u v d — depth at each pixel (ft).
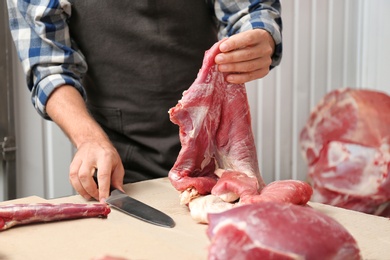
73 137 5.08
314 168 7.76
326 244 2.99
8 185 6.91
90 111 6.07
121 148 5.94
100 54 5.79
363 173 7.12
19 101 6.93
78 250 3.57
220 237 3.01
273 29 5.29
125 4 5.67
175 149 5.93
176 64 5.88
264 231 3.00
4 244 3.67
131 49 5.77
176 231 4.02
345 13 9.96
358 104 7.95
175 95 5.92
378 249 3.69
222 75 4.56
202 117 4.48
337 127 7.91
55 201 4.66
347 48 10.11
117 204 4.47
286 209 3.18
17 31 5.55
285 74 9.24
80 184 4.69
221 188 4.25
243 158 4.60
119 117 5.89
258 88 8.86
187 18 5.87
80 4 5.68
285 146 9.39
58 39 5.54
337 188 7.23
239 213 3.14
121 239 3.73
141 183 5.22
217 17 5.93
